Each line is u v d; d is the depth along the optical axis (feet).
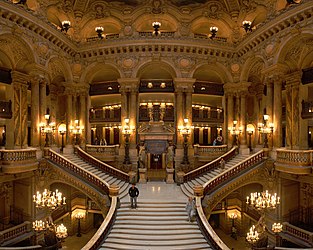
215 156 78.54
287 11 54.85
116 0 79.46
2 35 53.62
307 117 60.70
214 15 79.92
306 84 62.18
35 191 61.87
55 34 66.54
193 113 88.84
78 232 75.66
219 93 84.33
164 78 86.74
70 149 77.46
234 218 78.89
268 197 44.91
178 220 49.88
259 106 84.58
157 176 80.53
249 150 78.13
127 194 60.64
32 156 56.59
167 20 80.79
